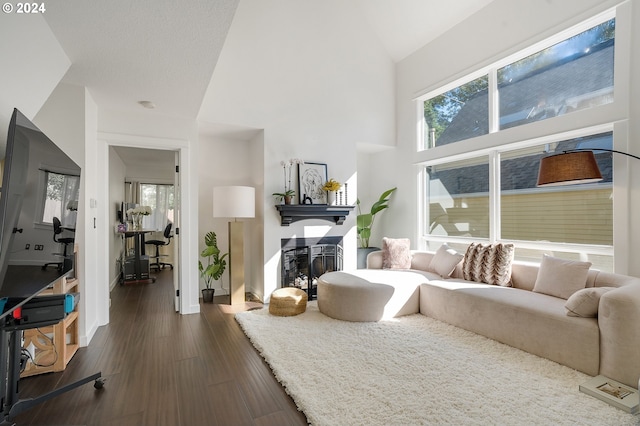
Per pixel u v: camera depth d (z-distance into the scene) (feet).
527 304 8.59
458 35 14.44
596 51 10.20
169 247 23.71
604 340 6.93
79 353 8.68
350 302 10.94
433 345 8.86
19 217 4.44
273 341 9.20
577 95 10.66
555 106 11.26
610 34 9.90
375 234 19.45
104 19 6.22
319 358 8.11
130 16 6.15
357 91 16.74
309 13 15.58
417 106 16.74
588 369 7.19
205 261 15.48
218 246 15.80
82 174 9.29
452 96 15.17
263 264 14.17
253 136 15.60
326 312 11.58
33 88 6.43
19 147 4.33
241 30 14.01
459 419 5.67
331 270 15.58
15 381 5.70
